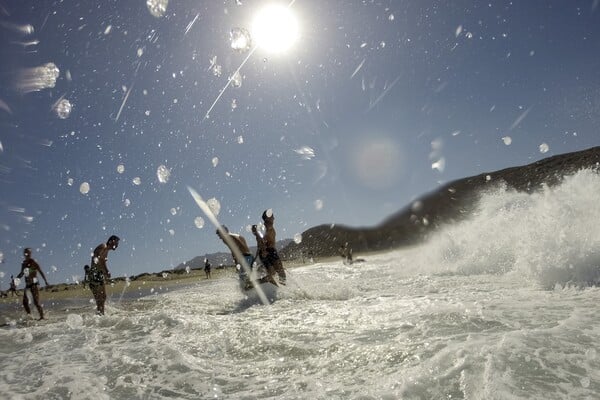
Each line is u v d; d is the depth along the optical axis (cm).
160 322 351
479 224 815
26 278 593
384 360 205
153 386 199
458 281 514
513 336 212
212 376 207
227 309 469
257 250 600
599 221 443
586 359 179
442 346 212
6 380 218
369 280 642
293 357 229
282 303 468
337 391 172
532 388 156
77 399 186
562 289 366
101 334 322
